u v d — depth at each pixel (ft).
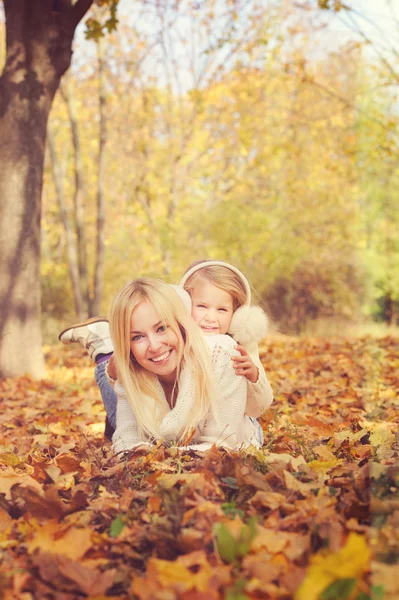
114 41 59.41
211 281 10.69
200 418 9.71
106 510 7.41
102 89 45.96
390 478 7.11
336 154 63.21
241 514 7.02
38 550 6.24
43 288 58.23
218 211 59.47
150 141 63.21
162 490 7.23
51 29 25.62
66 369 28.02
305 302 56.49
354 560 5.44
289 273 55.98
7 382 24.77
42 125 26.43
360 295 61.11
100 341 12.85
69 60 26.45
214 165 68.44
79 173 47.34
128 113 62.49
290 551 6.08
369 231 67.15
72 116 47.16
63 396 21.54
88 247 63.98
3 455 11.50
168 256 57.77
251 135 62.64
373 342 32.37
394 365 24.09
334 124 61.82
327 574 5.34
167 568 5.66
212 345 9.95
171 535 6.41
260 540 6.23
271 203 63.41
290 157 62.13
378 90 51.96
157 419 9.77
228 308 10.76
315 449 9.98
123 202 68.08
